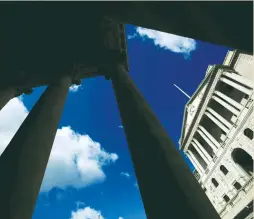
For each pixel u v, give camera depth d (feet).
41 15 32.65
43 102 31.65
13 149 21.91
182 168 17.07
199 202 14.23
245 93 155.12
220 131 181.68
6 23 34.06
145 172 17.03
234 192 150.30
